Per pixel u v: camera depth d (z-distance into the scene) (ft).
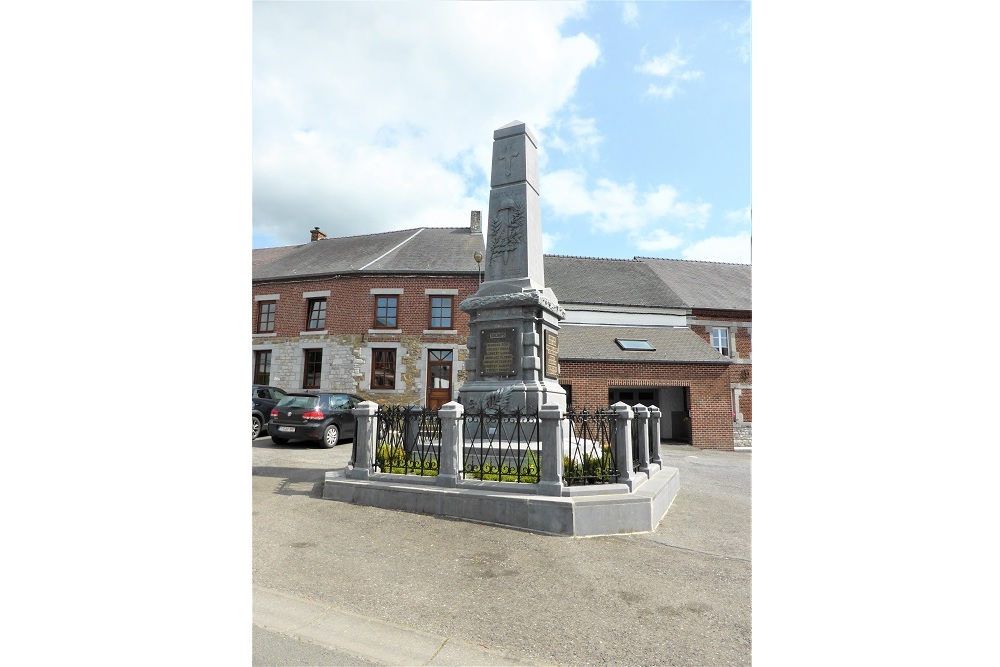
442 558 15.75
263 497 22.65
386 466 23.49
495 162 29.37
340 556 15.80
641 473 23.40
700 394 62.64
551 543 17.13
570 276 78.13
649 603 13.00
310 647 10.91
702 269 88.84
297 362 66.90
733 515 21.98
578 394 60.85
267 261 79.51
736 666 10.41
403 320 65.10
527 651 10.85
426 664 10.36
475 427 25.94
